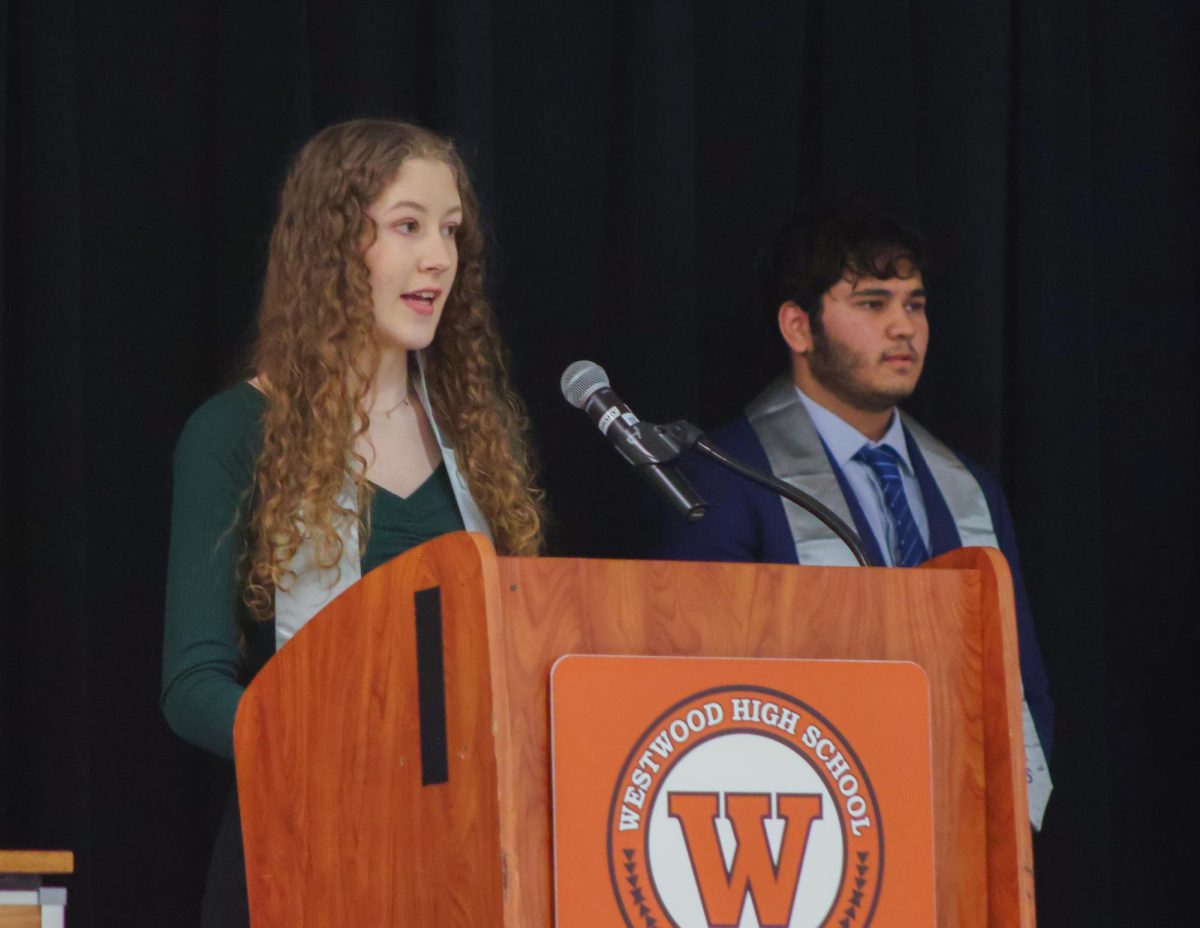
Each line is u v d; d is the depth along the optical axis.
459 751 2.85
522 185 6.84
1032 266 7.30
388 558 4.16
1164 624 7.39
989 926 3.15
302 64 6.21
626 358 6.85
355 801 3.06
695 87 7.15
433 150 4.52
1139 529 7.44
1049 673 7.03
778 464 6.11
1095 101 7.62
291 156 6.16
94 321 6.10
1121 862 7.25
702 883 2.91
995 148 7.23
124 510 6.07
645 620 2.98
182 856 5.97
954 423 7.05
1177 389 7.52
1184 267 7.59
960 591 3.22
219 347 6.13
